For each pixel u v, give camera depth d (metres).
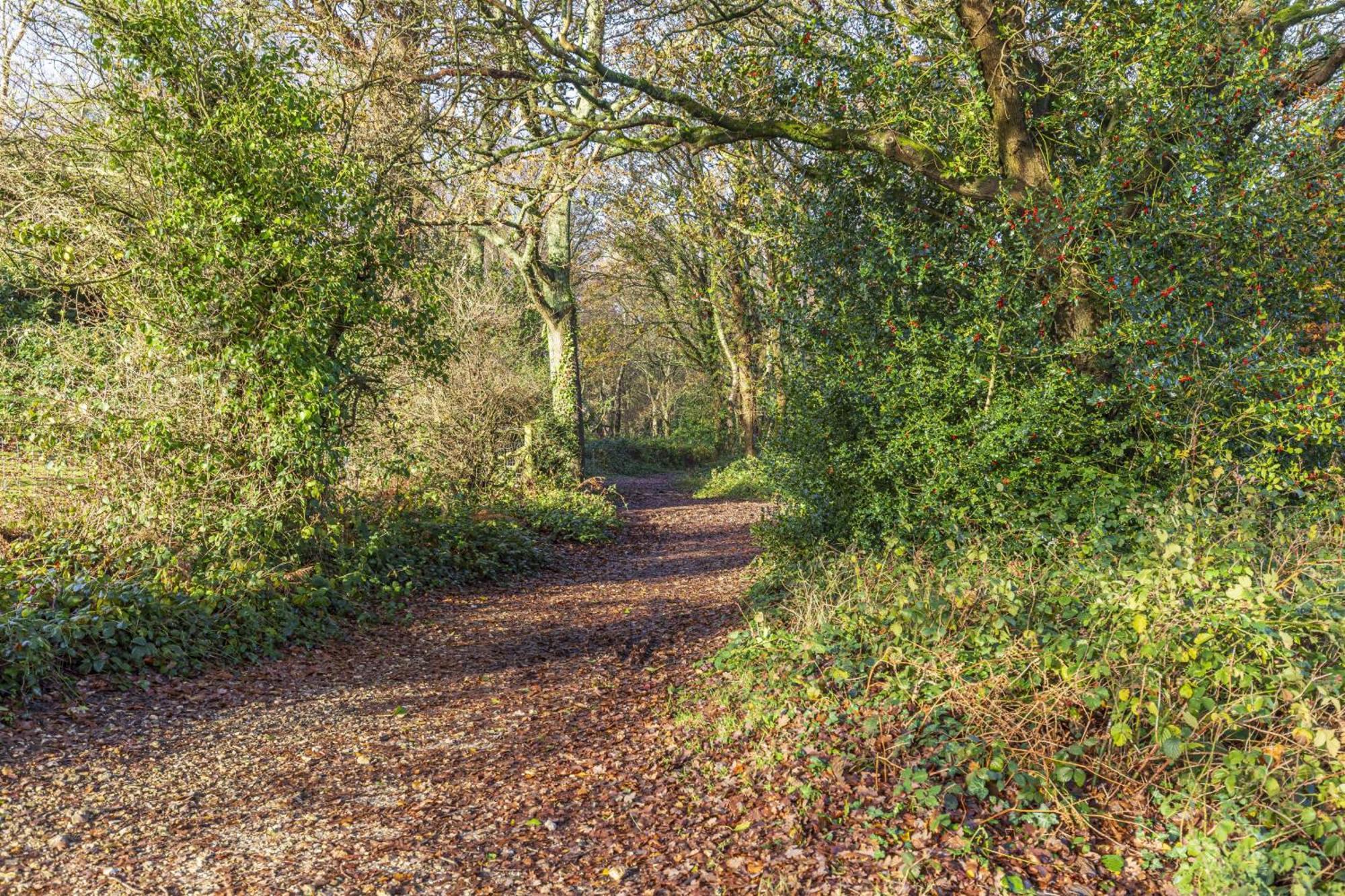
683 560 14.00
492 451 16.36
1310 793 3.67
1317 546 5.75
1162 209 7.62
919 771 4.20
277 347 8.88
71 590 6.72
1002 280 8.00
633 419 60.81
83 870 3.88
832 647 5.86
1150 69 7.59
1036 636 5.00
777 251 10.10
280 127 9.19
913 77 8.93
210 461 8.81
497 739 5.85
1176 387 7.45
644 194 24.17
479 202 15.11
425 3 10.75
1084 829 3.88
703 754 5.18
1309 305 7.88
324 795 4.86
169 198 9.07
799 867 3.78
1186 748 3.91
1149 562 5.61
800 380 9.45
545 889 3.79
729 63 9.70
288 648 7.70
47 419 8.61
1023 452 8.02
